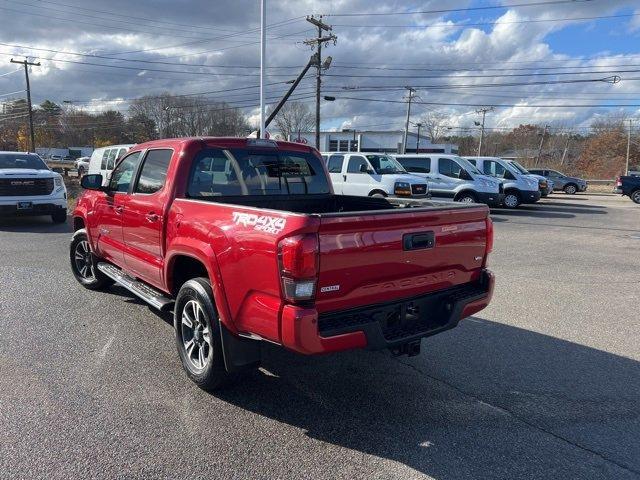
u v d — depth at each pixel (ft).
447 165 60.44
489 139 368.07
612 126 289.74
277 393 13.23
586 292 24.11
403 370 14.84
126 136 305.94
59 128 328.70
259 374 14.35
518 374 14.71
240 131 228.63
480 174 59.77
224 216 12.04
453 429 11.61
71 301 20.52
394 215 11.18
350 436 11.23
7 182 39.91
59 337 16.58
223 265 11.76
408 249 11.66
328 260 10.26
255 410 12.29
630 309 21.42
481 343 17.20
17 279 23.90
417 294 12.47
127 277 18.57
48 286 22.74
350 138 234.38
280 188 17.21
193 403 12.53
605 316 20.39
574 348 16.87
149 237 15.61
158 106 238.68
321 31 104.83
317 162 18.39
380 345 11.25
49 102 326.24
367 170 50.70
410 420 11.99
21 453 10.21
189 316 13.65
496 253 34.55
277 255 10.25
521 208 73.36
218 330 12.31
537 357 16.03
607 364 15.55
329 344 10.44
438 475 9.91
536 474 9.98
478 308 13.41
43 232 39.04
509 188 68.08
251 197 16.33
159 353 15.47
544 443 11.09
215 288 12.10
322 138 235.61
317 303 10.44
